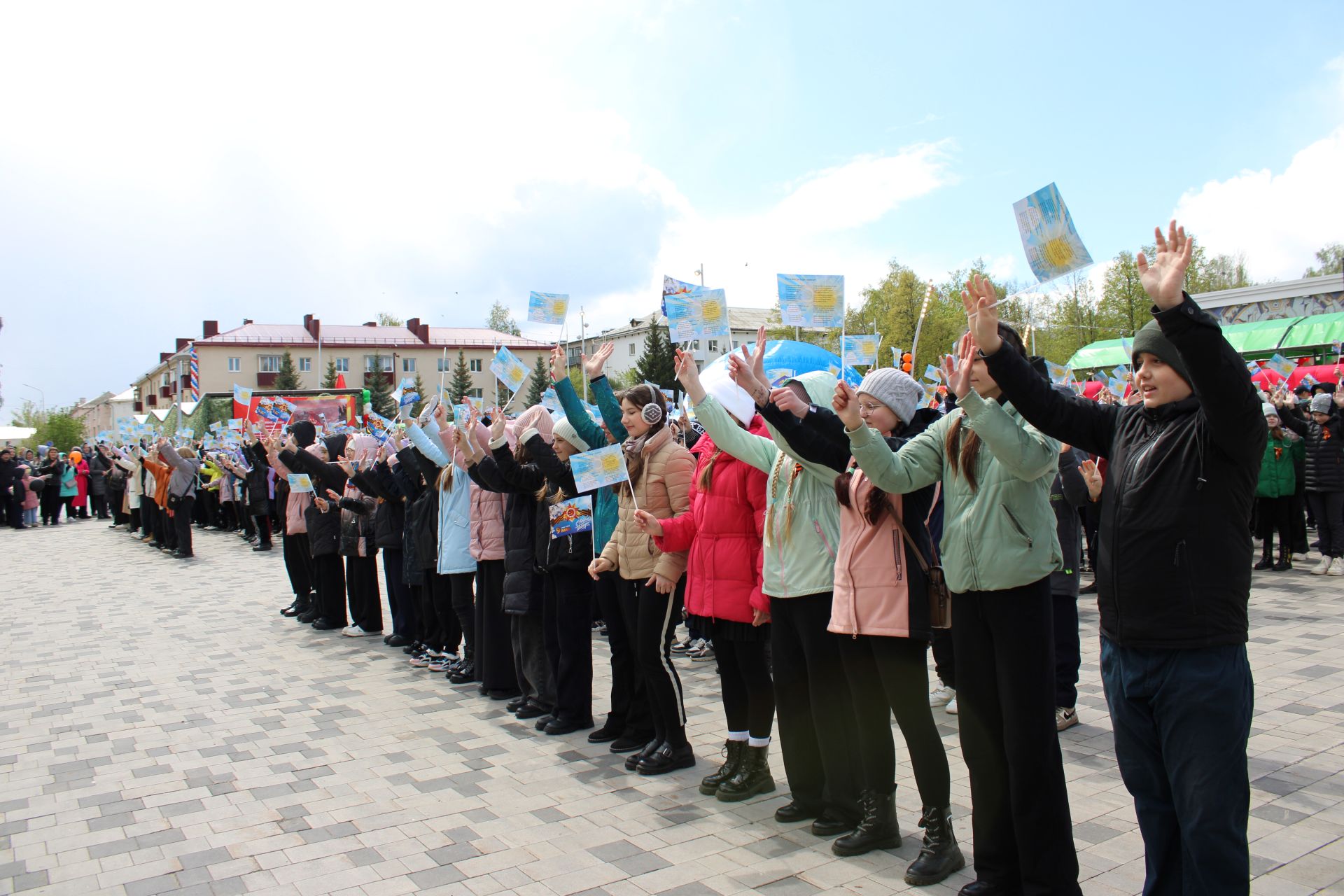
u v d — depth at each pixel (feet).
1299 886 11.08
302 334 214.28
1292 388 50.72
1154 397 8.84
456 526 22.76
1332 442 33.09
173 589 40.86
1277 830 12.67
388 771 16.71
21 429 129.39
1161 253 8.32
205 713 20.94
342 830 14.01
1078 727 17.75
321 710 21.04
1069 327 120.57
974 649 10.62
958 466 10.63
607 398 18.06
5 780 16.78
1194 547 8.38
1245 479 8.36
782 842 12.94
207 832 14.14
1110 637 9.03
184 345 232.32
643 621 15.94
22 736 19.54
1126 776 9.18
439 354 211.41
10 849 13.71
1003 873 10.60
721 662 15.05
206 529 70.85
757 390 12.59
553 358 18.39
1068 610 17.62
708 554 14.65
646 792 15.20
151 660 26.73
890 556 11.76
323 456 31.78
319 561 30.81
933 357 140.97
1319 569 33.65
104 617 34.12
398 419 26.66
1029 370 9.63
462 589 23.18
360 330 220.84
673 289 20.81
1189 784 8.36
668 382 175.22
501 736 18.78
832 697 12.97
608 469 15.72
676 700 16.17
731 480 14.56
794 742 13.53
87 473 92.68
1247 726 8.42
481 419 23.36
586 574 18.83
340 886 12.12
